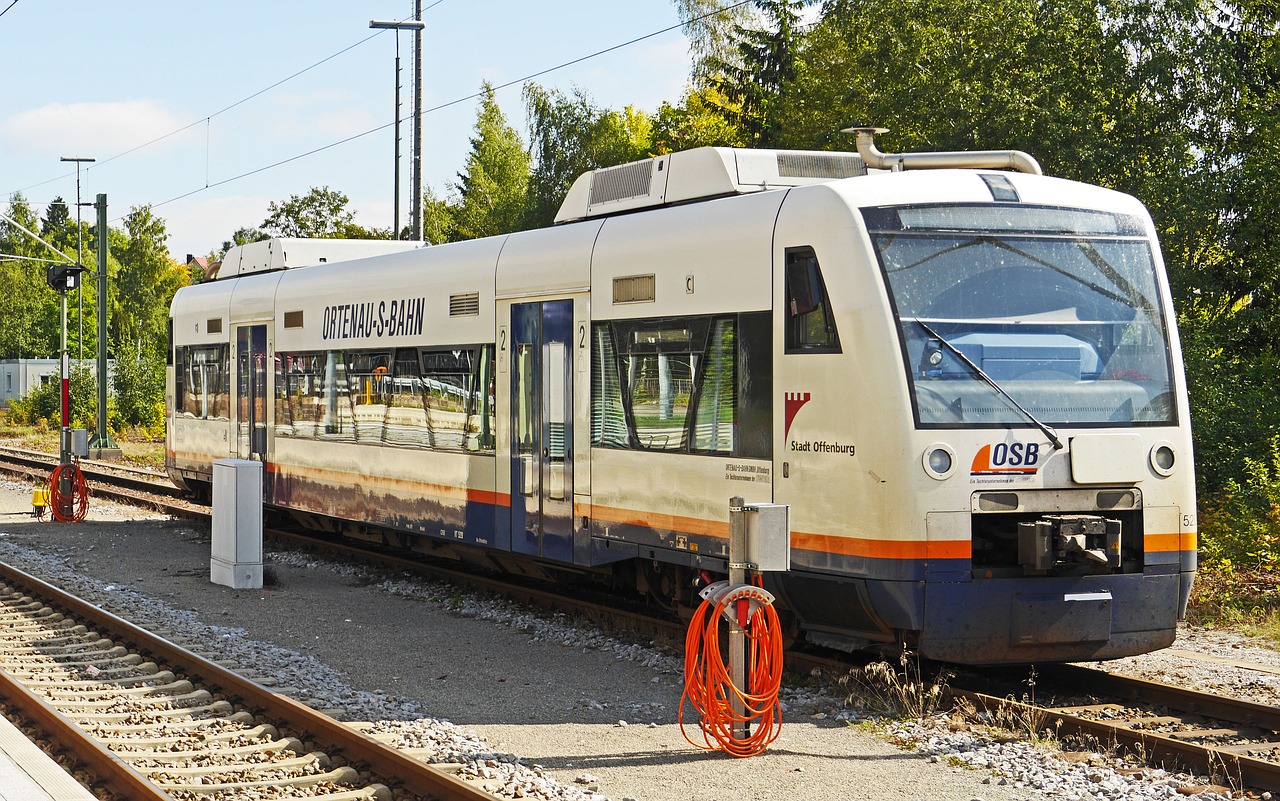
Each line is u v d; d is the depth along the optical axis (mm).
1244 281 19781
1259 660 9844
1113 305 8883
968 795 6574
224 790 6609
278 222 67562
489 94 63781
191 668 9328
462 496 12656
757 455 9094
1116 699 8609
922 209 8609
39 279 103625
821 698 8672
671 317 9906
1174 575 8789
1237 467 16094
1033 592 8383
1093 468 8508
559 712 8414
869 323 8297
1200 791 6555
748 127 41188
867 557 8273
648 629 10789
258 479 13781
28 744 6805
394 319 13828
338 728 7305
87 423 44594
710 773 6969
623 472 10461
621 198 11031
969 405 8344
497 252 12172
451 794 6355
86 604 11414
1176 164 19531
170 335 20281
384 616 12047
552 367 11328
